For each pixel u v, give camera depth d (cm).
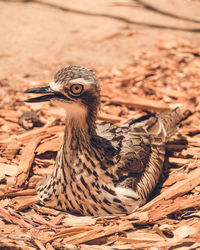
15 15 1773
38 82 1225
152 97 1178
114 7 1956
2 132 978
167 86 1241
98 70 1327
